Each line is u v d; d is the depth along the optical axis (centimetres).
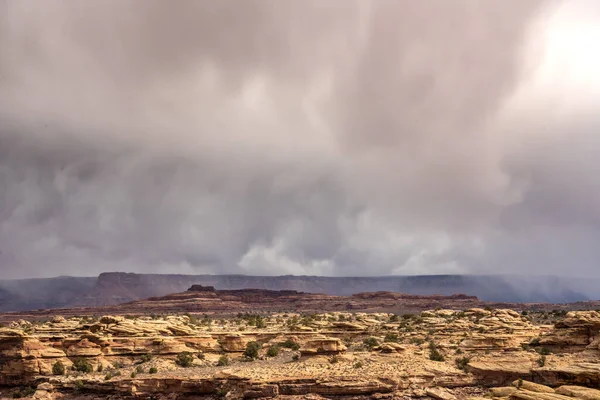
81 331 12225
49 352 10862
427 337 12325
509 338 10812
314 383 8575
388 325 14650
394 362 9681
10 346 10762
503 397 6606
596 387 6950
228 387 8944
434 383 8688
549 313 18012
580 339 9950
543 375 7638
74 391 9744
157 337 11962
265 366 10144
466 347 10650
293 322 17212
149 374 10194
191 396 9119
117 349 11512
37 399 9519
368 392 8450
